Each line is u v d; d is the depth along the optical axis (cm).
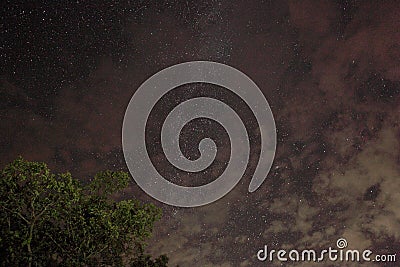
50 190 264
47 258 263
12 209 259
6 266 256
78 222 263
